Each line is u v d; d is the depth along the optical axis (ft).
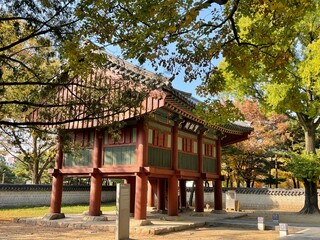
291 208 103.81
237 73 33.47
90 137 60.03
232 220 64.03
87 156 59.77
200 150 72.18
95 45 28.09
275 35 34.17
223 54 31.94
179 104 53.31
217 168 79.97
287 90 65.87
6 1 26.96
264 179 128.57
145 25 26.14
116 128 36.73
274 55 33.35
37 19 28.27
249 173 124.57
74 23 29.09
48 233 46.52
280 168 128.67
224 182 152.46
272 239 44.39
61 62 33.14
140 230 47.65
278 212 90.79
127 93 34.19
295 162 82.53
